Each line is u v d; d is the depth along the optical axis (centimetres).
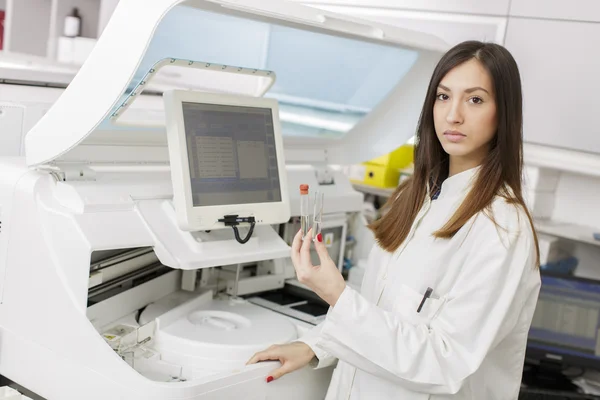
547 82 226
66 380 123
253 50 143
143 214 126
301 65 157
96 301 130
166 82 156
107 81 111
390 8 251
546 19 223
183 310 144
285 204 140
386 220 136
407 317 119
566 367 206
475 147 118
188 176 124
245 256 133
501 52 115
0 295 133
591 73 217
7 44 311
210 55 143
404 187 142
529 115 231
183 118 125
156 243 124
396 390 122
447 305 111
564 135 225
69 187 123
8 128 150
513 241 110
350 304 111
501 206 114
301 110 174
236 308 151
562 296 203
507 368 124
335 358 136
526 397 192
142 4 105
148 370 125
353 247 198
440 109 120
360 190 291
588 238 233
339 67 162
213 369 126
